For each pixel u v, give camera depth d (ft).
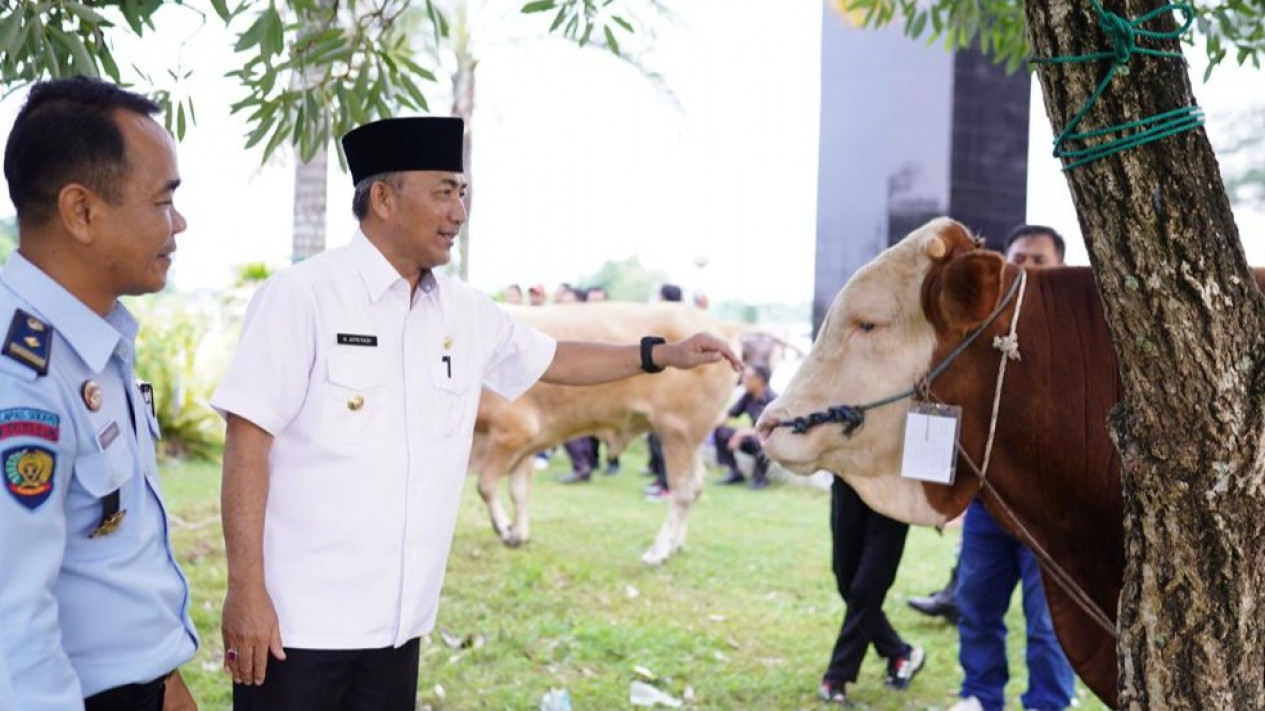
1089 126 6.07
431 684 16.43
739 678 17.02
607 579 22.89
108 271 6.11
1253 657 6.35
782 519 30.45
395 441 8.42
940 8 14.20
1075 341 8.92
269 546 8.27
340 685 8.40
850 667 15.89
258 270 44.78
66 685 5.49
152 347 36.50
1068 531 9.17
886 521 15.03
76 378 5.92
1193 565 6.29
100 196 5.94
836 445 9.42
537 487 36.01
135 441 6.42
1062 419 8.85
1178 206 5.98
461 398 8.92
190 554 23.06
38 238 6.01
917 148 25.18
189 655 6.62
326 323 8.25
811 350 9.81
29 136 5.90
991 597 14.88
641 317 25.35
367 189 8.48
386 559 8.36
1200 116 6.05
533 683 16.66
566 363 10.42
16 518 5.39
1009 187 25.36
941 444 8.89
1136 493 6.46
